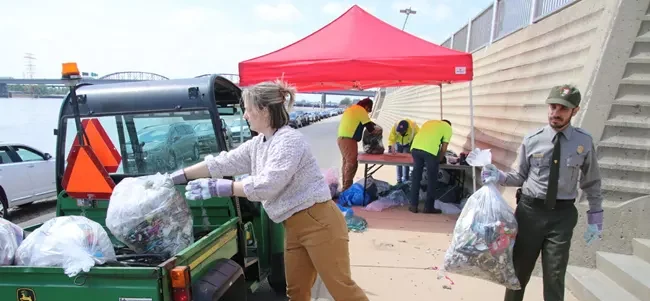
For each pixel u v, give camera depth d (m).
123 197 2.25
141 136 2.99
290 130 2.24
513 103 6.43
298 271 2.45
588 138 2.57
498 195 2.77
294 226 2.31
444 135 6.12
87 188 2.58
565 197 2.58
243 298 2.44
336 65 5.51
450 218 6.04
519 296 2.89
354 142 6.82
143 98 2.88
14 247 2.04
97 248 2.04
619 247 3.78
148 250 2.23
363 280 3.94
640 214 3.73
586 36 4.77
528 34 6.53
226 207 2.76
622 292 3.32
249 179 2.11
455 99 10.41
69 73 2.47
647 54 3.94
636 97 3.91
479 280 3.95
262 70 5.74
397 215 6.17
